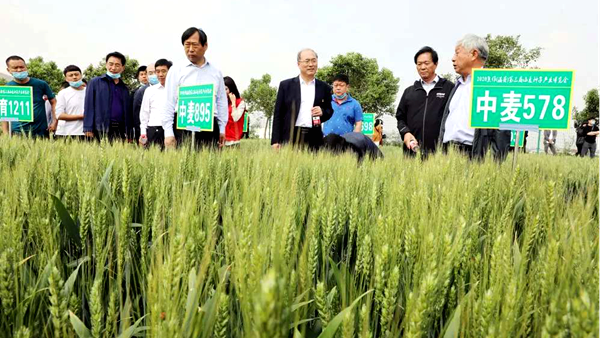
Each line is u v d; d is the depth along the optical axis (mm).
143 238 1438
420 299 878
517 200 2125
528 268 1316
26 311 1125
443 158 2943
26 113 7516
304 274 1101
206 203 1657
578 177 3430
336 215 1519
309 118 5867
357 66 53031
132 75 52562
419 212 1485
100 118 7590
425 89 5863
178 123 5359
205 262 940
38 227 1499
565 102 3656
